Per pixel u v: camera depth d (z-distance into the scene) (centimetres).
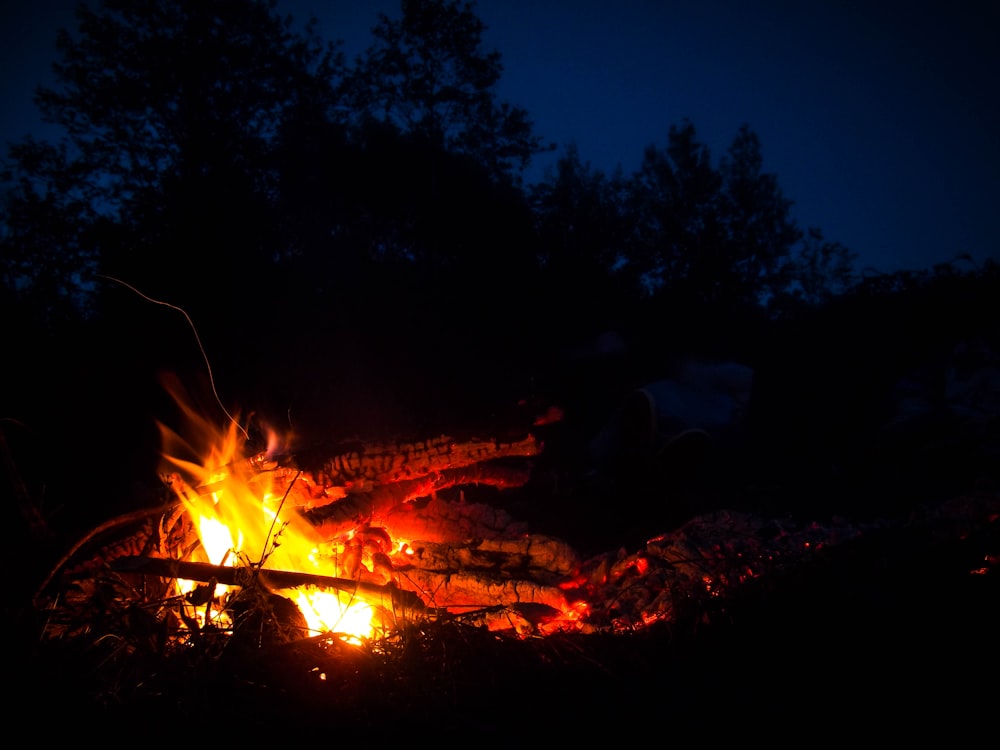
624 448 673
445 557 451
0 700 228
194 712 221
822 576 308
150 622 267
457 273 1153
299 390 908
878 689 229
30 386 722
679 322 1118
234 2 1033
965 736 203
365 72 1200
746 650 265
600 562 482
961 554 308
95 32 987
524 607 389
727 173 1274
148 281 873
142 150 1000
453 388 988
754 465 768
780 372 807
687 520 633
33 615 277
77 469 629
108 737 215
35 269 853
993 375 697
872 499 628
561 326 1134
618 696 241
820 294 1209
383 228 1158
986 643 243
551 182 1282
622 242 1251
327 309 1012
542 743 215
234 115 1055
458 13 1205
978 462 645
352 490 440
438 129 1226
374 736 216
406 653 251
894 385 760
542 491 713
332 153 1110
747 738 212
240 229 983
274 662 247
